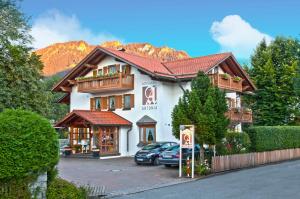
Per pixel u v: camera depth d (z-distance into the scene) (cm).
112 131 3544
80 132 3916
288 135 3422
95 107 3984
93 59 3950
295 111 4656
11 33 1467
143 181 2011
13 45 1464
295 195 1544
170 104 3562
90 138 3725
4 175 1020
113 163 2944
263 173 2281
